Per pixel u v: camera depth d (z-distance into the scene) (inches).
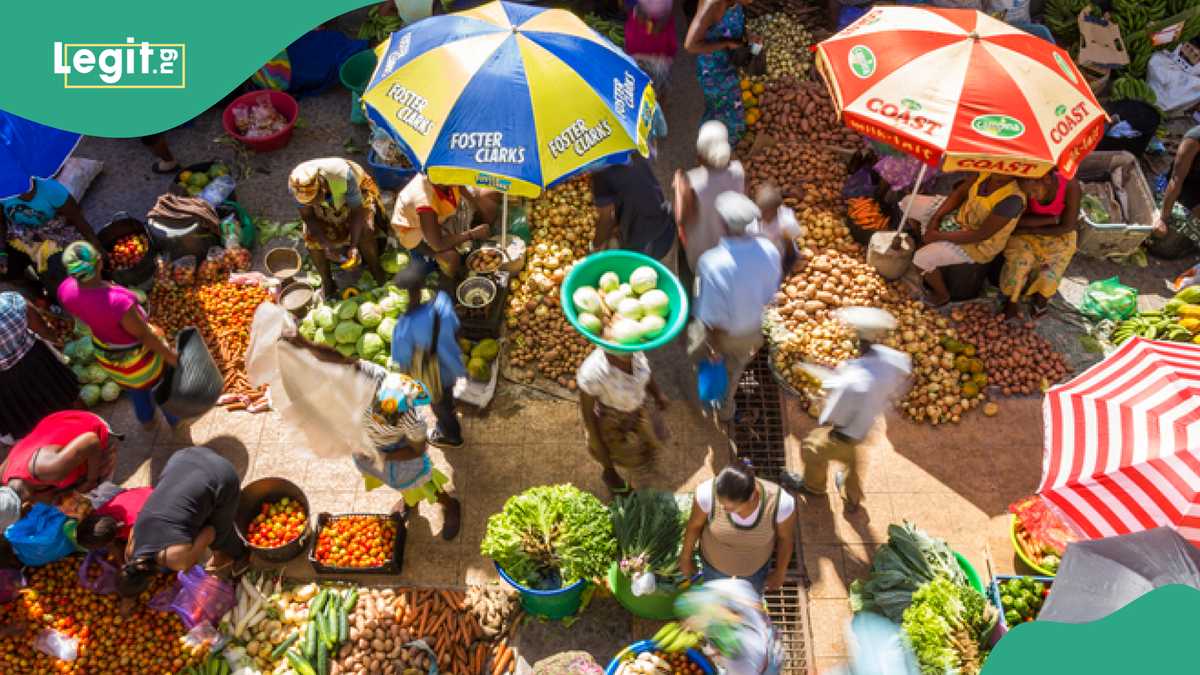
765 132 336.2
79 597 227.3
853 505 254.4
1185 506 188.7
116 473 262.2
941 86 243.3
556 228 308.3
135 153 346.3
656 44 316.8
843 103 254.7
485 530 251.9
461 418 275.4
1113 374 215.6
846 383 217.5
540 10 252.1
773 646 207.5
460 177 225.5
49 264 271.3
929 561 229.8
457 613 232.8
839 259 296.2
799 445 270.7
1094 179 326.6
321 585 238.7
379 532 241.9
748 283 232.8
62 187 280.5
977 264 285.0
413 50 241.6
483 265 283.7
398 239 303.7
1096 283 303.9
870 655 217.6
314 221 278.7
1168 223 311.4
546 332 286.2
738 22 318.0
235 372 281.7
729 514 193.9
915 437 272.4
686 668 213.3
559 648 231.0
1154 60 366.0
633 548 219.9
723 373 256.8
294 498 245.8
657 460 266.1
